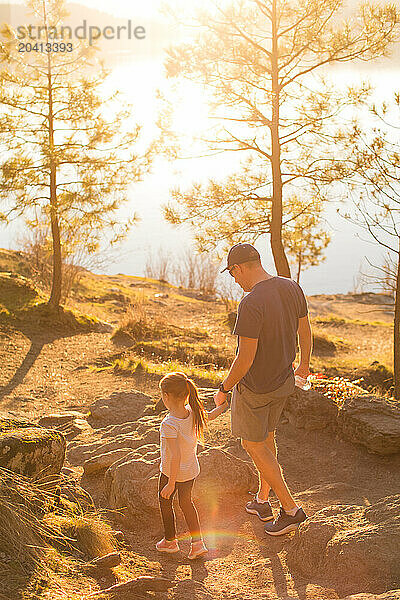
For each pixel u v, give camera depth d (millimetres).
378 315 32625
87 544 4066
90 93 16125
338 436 6387
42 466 4477
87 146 16156
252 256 4324
